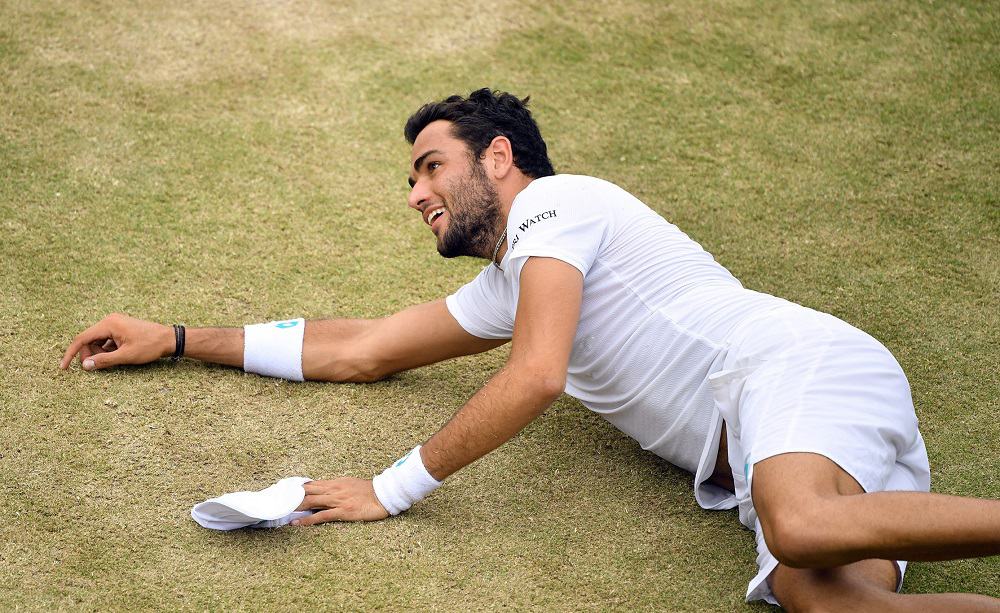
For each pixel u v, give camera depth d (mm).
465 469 7781
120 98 12500
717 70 13961
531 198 7176
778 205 11500
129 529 6930
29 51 13070
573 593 6609
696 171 12031
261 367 8594
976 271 10508
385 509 7129
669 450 7461
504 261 7477
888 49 14344
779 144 12578
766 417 6203
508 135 7691
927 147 12523
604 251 7324
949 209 11477
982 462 8016
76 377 8406
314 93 13047
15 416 7906
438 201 7727
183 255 10094
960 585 6809
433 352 8516
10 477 7297
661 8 15188
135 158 11484
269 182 11391
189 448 7762
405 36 14383
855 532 5504
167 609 6297
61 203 10625
